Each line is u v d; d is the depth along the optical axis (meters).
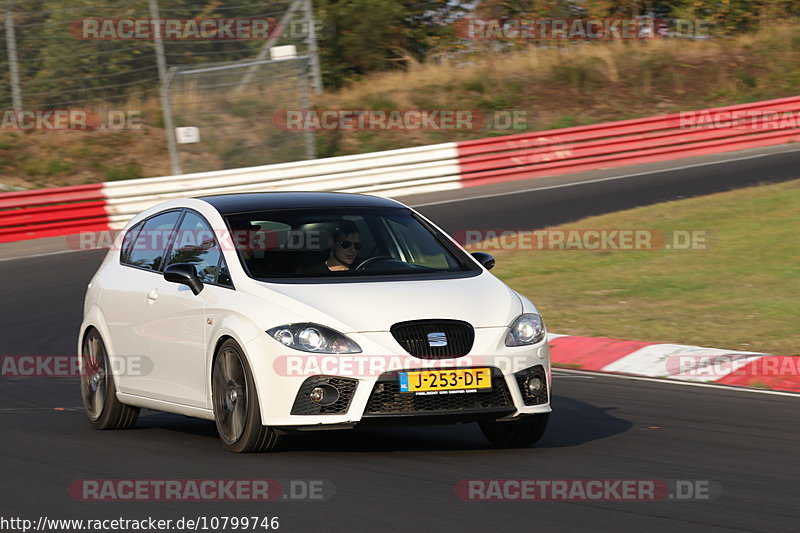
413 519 17.78
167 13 100.19
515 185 87.06
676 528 17.27
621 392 32.88
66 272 58.66
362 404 21.86
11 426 28.08
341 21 127.50
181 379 25.08
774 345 38.72
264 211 25.92
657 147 96.50
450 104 116.56
